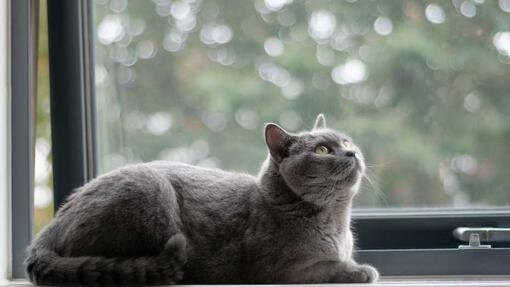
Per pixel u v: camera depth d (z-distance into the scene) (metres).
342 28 1.93
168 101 1.94
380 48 1.92
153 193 1.58
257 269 1.59
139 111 1.93
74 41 1.83
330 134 1.76
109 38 1.92
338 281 1.57
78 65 1.83
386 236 1.80
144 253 1.55
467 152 1.88
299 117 1.94
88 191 1.60
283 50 1.94
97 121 1.90
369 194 1.88
